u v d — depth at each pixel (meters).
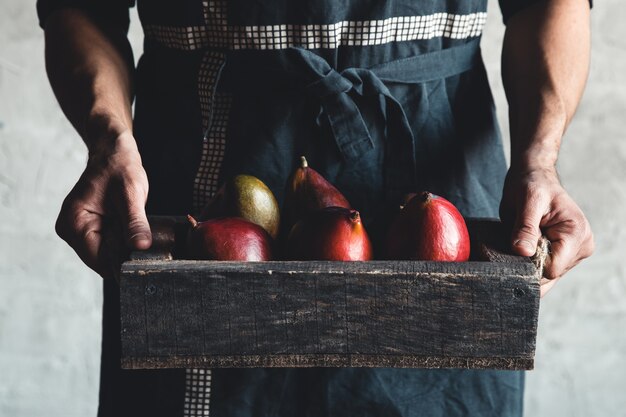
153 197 1.10
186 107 1.07
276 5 1.01
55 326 2.10
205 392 1.04
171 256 0.84
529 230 0.84
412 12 1.04
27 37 1.98
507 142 1.99
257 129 1.04
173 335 0.78
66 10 1.17
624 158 1.96
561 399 2.07
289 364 0.78
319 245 0.83
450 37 1.08
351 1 1.02
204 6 1.02
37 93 2.00
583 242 0.89
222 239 0.83
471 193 1.11
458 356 0.77
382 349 0.78
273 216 0.92
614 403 2.07
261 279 0.77
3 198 2.04
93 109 1.01
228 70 1.04
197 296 0.77
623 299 2.03
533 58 1.09
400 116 1.05
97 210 0.89
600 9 1.92
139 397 1.09
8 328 2.09
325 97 1.02
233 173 1.05
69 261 2.08
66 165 2.04
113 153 0.91
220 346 0.78
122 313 0.78
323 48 1.02
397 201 1.06
